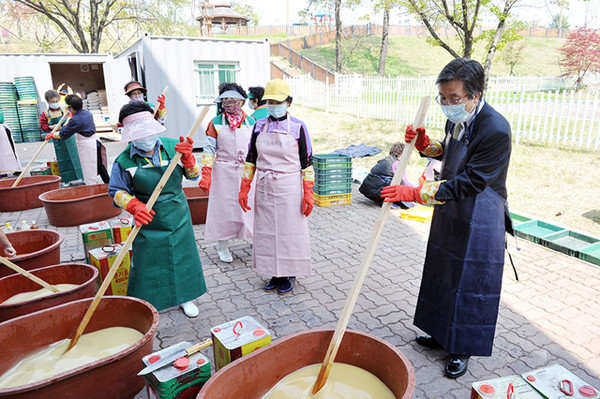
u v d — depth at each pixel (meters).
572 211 6.24
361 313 3.64
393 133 13.05
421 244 5.26
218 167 4.54
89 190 6.33
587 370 2.90
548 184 7.46
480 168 2.44
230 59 11.41
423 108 2.33
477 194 2.56
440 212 2.85
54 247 3.78
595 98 8.91
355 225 5.98
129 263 3.76
